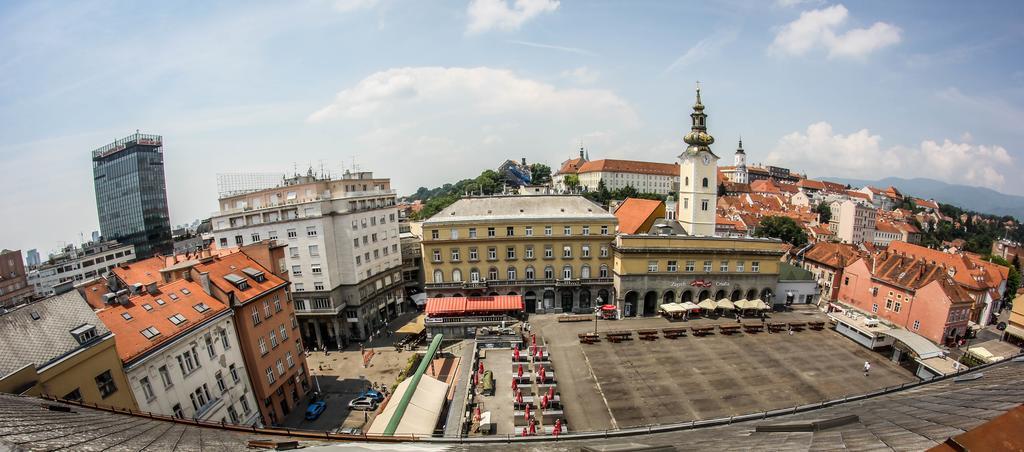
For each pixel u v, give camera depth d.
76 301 35.50
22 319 31.45
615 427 43.00
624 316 73.88
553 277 75.44
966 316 70.31
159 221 187.75
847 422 17.80
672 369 55.03
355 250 77.19
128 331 38.72
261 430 21.45
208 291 47.50
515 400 45.94
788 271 82.44
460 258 74.69
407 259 96.25
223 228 77.19
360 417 53.50
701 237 72.44
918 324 72.81
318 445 18.14
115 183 186.50
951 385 29.00
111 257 130.50
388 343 76.38
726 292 74.44
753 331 66.38
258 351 50.12
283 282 55.69
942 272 74.25
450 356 60.69
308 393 59.06
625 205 101.00
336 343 76.06
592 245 74.69
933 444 12.18
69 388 31.41
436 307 69.75
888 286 79.19
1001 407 15.60
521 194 87.81
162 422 20.86
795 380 52.38
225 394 45.59
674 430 29.83
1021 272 132.50
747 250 72.81
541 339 64.19
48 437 13.78
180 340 40.62
